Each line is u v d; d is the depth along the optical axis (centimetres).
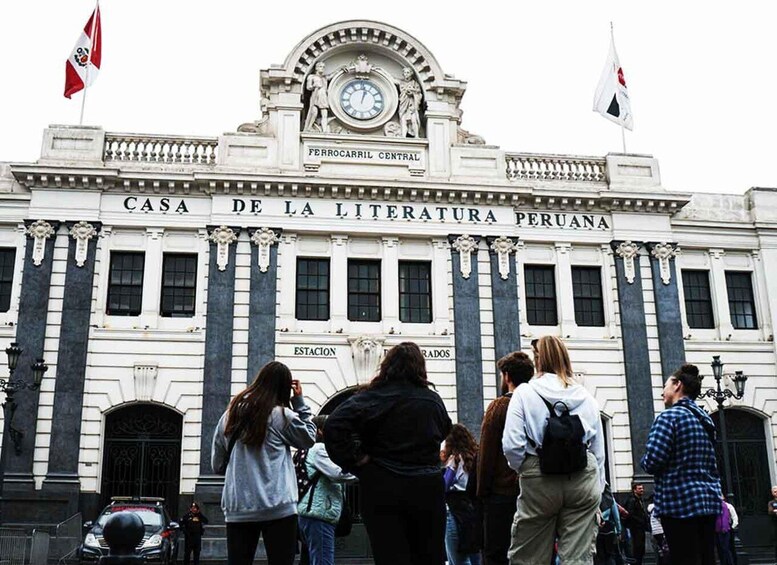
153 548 2103
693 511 764
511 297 3027
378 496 639
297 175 2961
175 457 2780
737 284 3256
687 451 781
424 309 3009
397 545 633
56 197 2867
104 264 2866
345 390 2872
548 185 3181
